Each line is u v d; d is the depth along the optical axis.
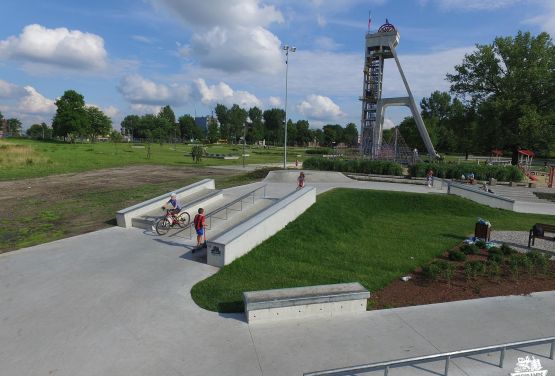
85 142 108.19
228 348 6.93
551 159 79.44
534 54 47.62
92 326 7.61
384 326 7.89
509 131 47.53
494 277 10.87
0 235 14.52
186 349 6.87
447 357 5.97
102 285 9.59
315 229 15.14
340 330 7.68
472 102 53.66
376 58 65.12
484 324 8.06
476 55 51.72
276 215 14.29
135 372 6.18
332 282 10.33
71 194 23.20
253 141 148.12
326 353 6.80
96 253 12.08
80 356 6.59
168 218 14.45
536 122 43.56
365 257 12.60
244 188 23.45
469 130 55.38
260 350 6.87
